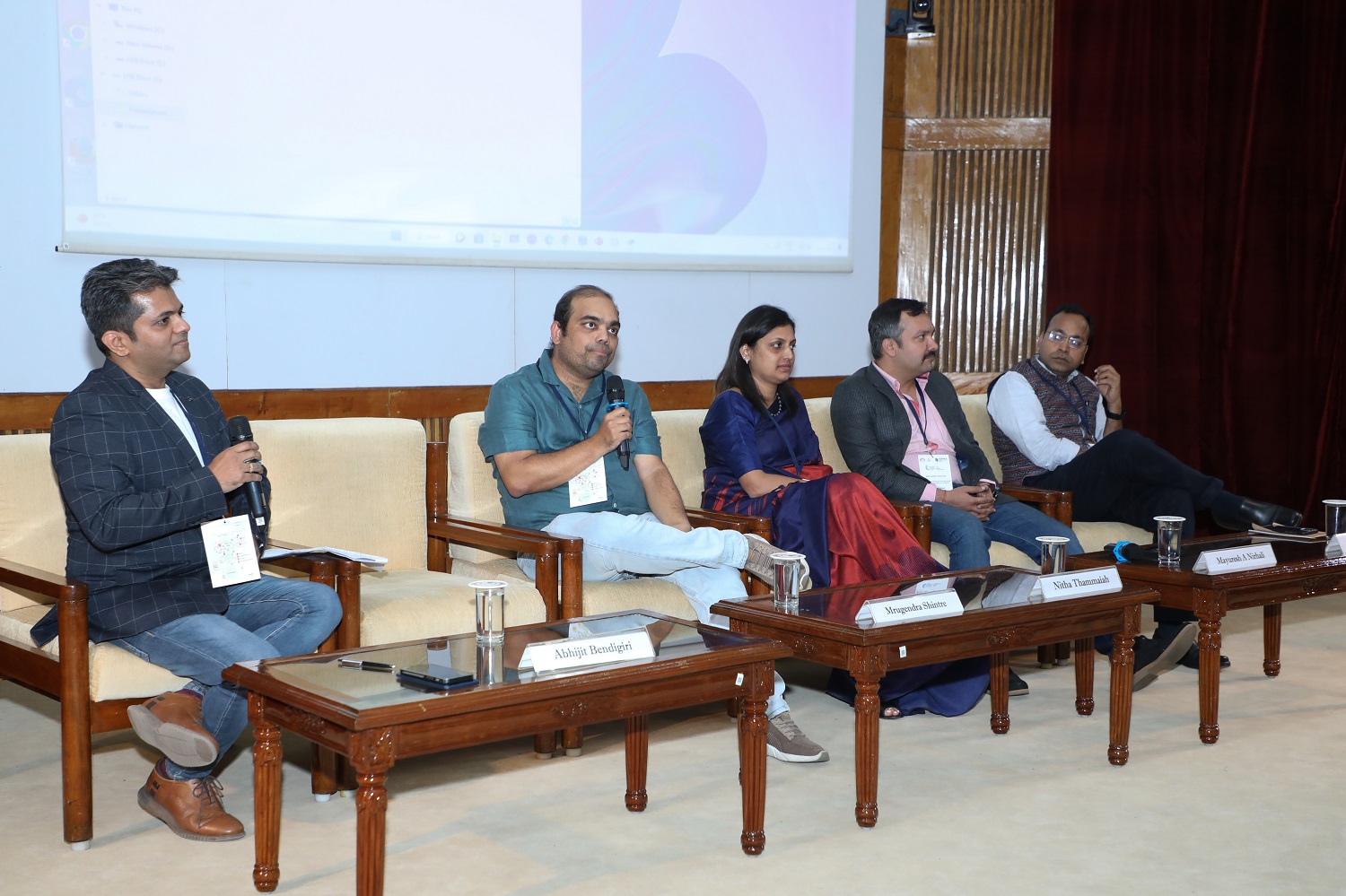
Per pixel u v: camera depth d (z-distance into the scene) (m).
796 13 4.50
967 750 2.99
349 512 3.17
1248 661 3.90
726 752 2.98
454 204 3.89
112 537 2.39
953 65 4.91
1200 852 2.36
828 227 4.66
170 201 3.45
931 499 3.68
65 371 3.36
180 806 2.41
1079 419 4.34
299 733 2.00
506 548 3.04
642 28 4.18
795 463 3.58
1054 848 2.38
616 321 3.22
